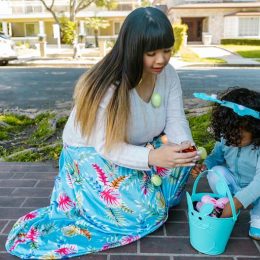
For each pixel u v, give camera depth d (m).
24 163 3.46
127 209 2.08
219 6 26.88
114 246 2.05
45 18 27.56
